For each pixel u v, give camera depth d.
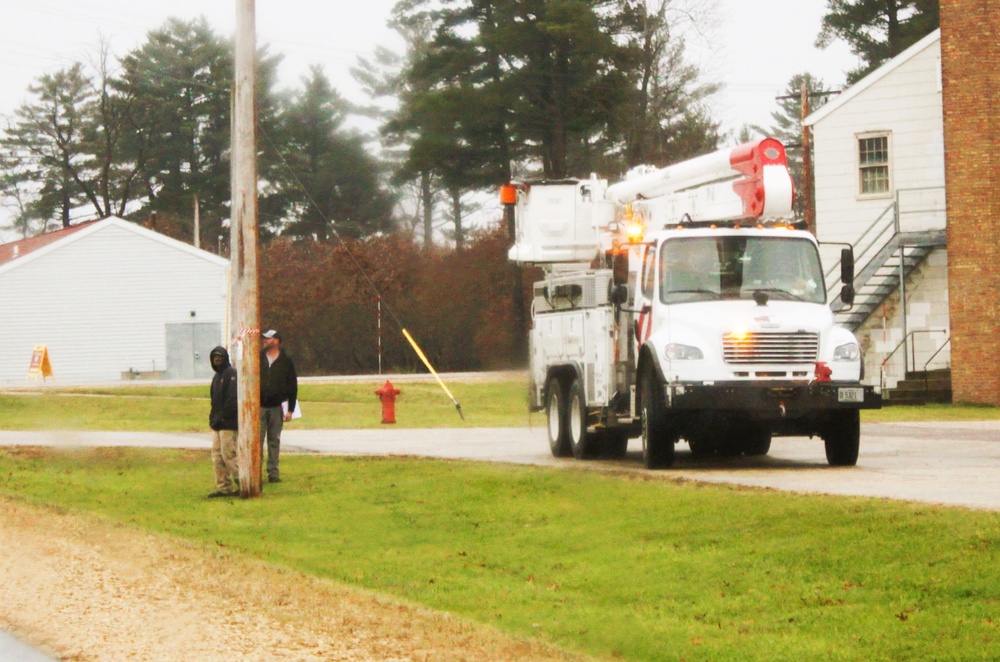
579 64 75.88
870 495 18.77
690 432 25.67
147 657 11.47
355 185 112.06
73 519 21.00
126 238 93.31
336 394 67.12
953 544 14.41
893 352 52.56
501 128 78.00
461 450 33.56
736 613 13.27
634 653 12.16
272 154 111.31
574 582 15.77
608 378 27.70
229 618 12.93
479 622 13.59
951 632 11.52
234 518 22.53
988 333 47.47
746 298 25.53
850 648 11.46
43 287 91.88
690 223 26.83
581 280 29.33
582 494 22.25
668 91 82.56
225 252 122.12
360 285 100.38
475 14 79.81
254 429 25.34
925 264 52.44
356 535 20.19
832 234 55.66
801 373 24.94
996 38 47.69
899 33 92.88
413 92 82.81
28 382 91.12
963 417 42.72
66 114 126.00
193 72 118.81
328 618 12.92
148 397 66.31
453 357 94.94
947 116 48.22
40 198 127.25
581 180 32.53
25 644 12.16
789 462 27.45
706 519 18.20
